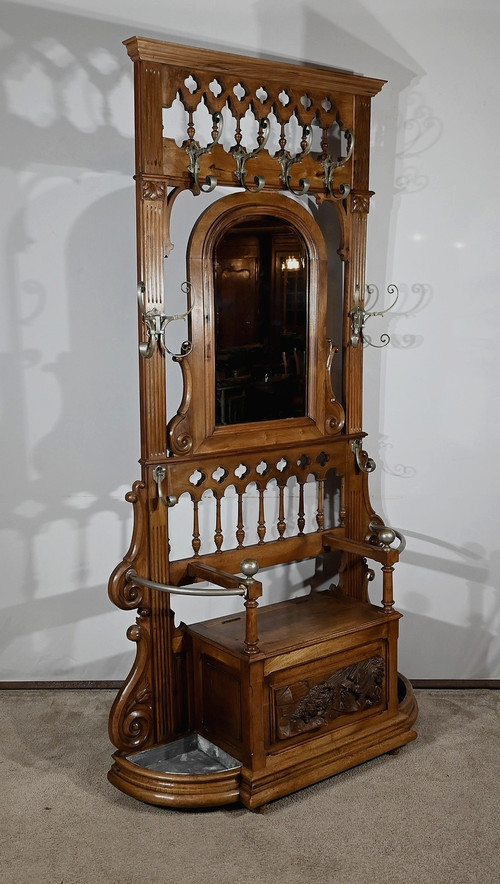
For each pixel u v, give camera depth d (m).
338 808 2.58
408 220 3.28
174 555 3.35
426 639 3.49
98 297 3.20
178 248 3.20
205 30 3.14
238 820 2.53
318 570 3.52
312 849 2.39
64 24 3.06
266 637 2.69
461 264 3.30
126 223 3.19
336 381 3.44
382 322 3.33
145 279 2.59
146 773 2.59
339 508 3.43
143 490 2.66
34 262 3.14
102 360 3.24
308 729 2.69
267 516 3.44
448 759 2.86
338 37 3.20
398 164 3.25
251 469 2.93
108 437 3.28
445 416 3.38
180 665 2.82
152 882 2.24
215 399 2.81
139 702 2.74
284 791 2.58
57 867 2.31
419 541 3.45
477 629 3.48
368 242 3.29
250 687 2.53
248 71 2.70
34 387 3.21
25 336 3.18
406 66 3.21
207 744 2.79
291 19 3.17
